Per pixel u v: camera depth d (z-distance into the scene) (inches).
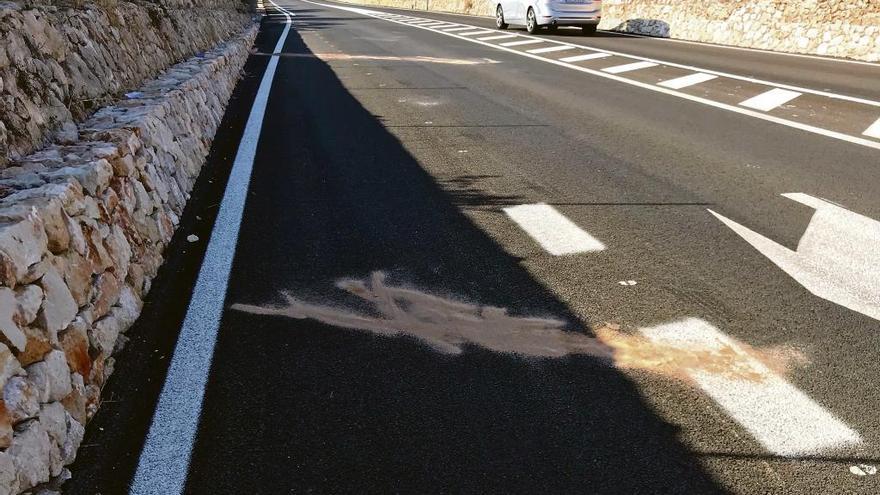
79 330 107.4
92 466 95.6
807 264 163.6
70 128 163.8
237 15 747.4
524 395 112.7
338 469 95.5
